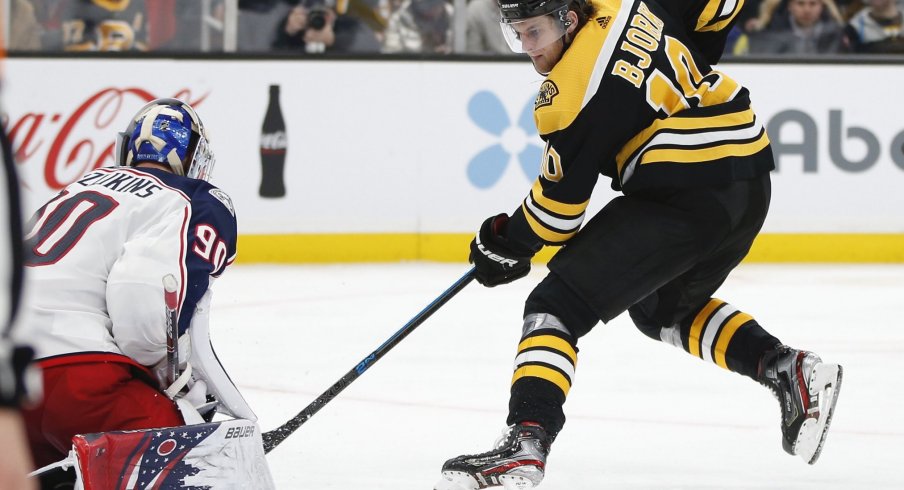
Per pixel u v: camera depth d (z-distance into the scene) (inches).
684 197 359.9
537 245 369.1
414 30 1037.8
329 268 984.9
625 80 350.3
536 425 345.1
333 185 1016.2
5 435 111.2
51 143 992.2
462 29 1036.5
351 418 493.7
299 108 1012.5
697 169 359.6
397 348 655.1
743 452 440.1
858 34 1059.9
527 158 1019.9
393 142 1018.7
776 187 1027.9
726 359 409.4
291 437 460.1
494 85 1015.6
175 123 346.9
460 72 1015.0
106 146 999.6
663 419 494.0
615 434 468.1
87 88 994.1
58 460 316.2
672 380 573.3
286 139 1011.9
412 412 505.4
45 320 301.3
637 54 354.6
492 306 804.6
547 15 351.9
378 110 1015.6
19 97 988.6
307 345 661.3
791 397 389.7
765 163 374.3
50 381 298.0
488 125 1017.5
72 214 316.2
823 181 1031.6
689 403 524.1
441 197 1021.8
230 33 1025.5
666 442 455.2
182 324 310.0
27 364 114.3
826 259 1035.9
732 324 407.2
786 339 681.6
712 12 384.2
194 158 350.9
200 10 1023.6
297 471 408.8
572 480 401.1
